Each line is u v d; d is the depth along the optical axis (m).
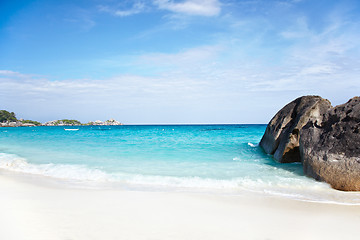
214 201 7.25
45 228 5.04
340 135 9.88
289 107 14.70
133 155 15.27
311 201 7.39
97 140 25.61
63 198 7.31
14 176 10.79
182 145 19.77
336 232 5.18
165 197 7.58
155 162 13.27
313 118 11.72
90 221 5.49
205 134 34.81
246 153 15.72
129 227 5.21
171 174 10.77
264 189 8.66
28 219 5.51
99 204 6.77
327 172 9.27
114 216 5.85
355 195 8.09
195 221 5.66
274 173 10.88
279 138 13.99
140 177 10.21
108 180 9.94
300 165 12.20
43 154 16.19
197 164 12.77
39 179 10.19
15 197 7.36
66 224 5.28
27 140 26.22
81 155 15.52
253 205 6.95
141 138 28.30
